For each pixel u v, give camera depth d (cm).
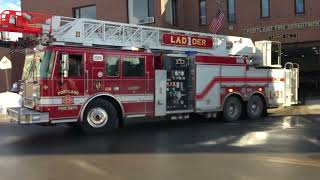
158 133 1444
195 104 1673
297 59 3597
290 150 1098
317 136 1321
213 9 2808
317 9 2520
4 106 2294
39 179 832
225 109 1767
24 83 1467
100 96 1438
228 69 1773
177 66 1630
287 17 2598
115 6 2875
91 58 1415
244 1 2717
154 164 952
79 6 3044
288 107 2314
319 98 2747
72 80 1379
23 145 1227
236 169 895
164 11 2708
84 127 1411
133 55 1509
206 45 1852
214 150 1113
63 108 1366
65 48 1371
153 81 1558
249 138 1305
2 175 867
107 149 1148
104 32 1548
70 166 945
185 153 1077
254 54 2027
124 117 1492
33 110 1381
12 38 1493
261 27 2670
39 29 1406
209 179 816
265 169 892
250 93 1850
